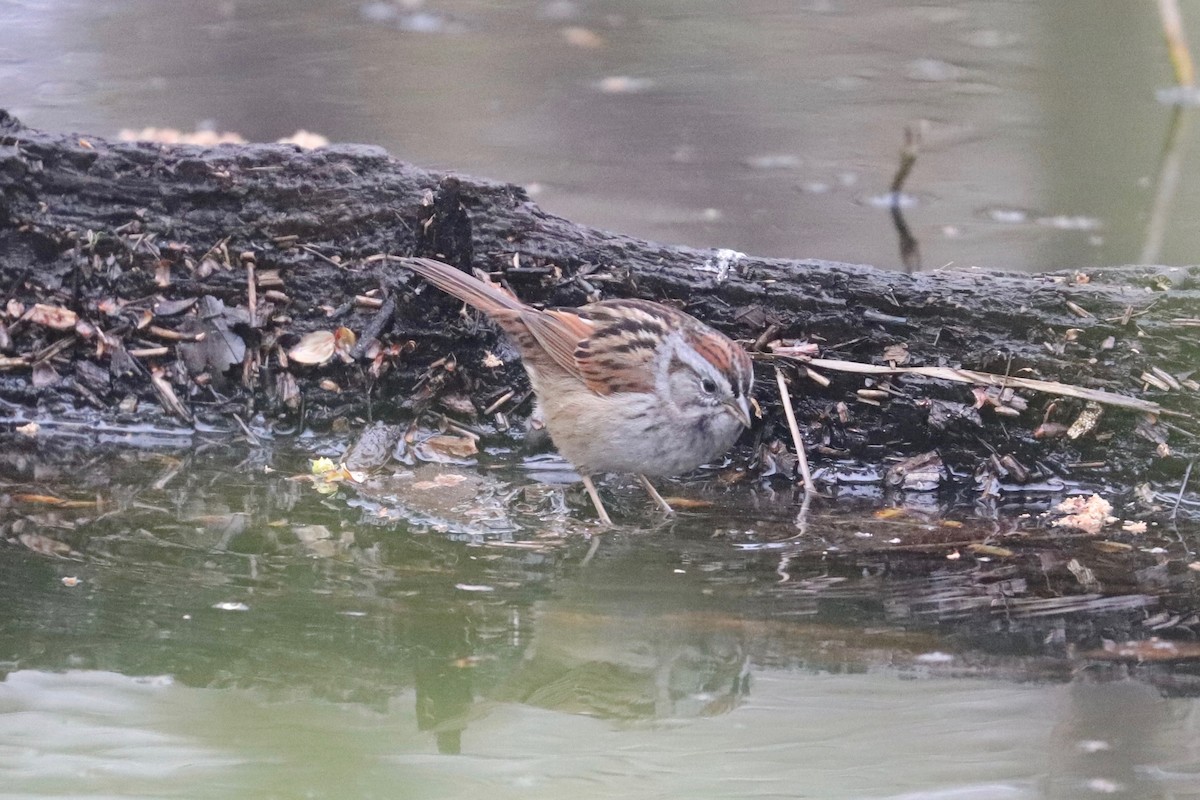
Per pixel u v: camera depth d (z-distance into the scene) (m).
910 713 7.03
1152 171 16.48
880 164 16.73
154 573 8.61
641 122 17.95
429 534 9.48
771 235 14.34
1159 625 8.15
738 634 8.02
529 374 10.47
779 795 6.20
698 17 23.03
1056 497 10.57
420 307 11.12
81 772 6.20
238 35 20.84
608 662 7.63
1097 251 13.89
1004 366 10.82
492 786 6.24
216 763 6.35
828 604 8.43
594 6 23.47
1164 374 10.62
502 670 7.52
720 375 9.90
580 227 11.62
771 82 19.86
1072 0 24.14
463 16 22.55
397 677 7.37
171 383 11.22
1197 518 10.07
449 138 16.89
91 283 11.31
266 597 8.32
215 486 10.17
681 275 11.30
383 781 6.25
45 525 9.34
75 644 7.59
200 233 11.41
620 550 9.31
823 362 10.92
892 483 10.76
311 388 11.19
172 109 17.03
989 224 14.84
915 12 23.53
